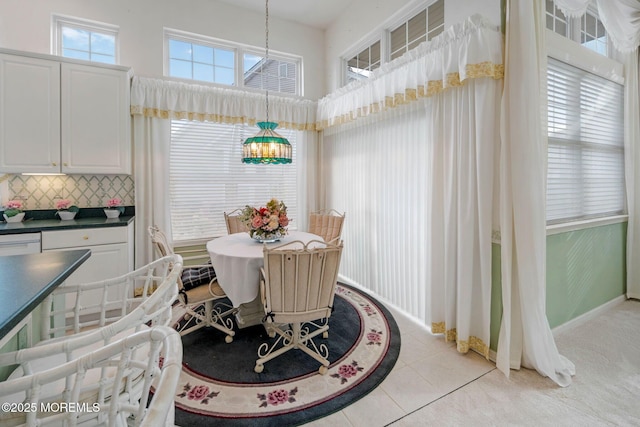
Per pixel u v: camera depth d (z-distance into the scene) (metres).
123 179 3.23
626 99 3.06
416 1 2.83
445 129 2.29
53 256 1.37
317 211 4.21
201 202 3.65
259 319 2.63
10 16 2.73
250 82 3.94
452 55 2.11
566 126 2.58
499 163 2.03
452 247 2.25
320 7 3.80
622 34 2.72
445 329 2.33
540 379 1.91
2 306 0.83
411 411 1.65
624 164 3.15
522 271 1.93
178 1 3.42
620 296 3.12
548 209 2.46
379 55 3.46
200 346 2.29
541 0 2.03
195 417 1.60
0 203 2.75
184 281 2.43
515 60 1.91
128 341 0.72
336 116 3.60
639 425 1.54
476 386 1.85
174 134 3.47
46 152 2.63
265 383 1.88
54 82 2.64
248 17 3.81
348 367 2.04
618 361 2.10
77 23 3.04
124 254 2.76
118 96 2.89
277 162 2.68
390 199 3.06
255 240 2.77
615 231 3.01
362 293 3.42
